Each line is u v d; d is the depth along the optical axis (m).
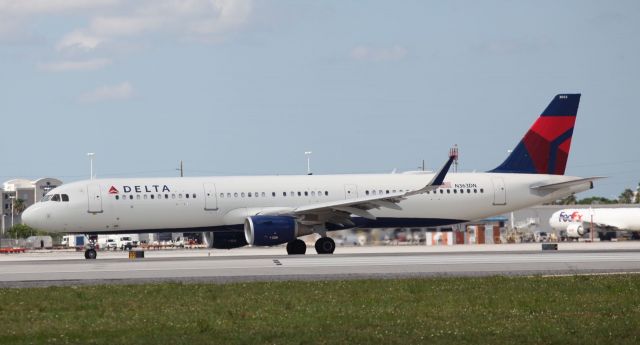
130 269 126.38
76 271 124.12
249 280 111.00
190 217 182.50
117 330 74.19
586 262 132.75
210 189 183.75
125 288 102.50
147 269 126.06
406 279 110.00
